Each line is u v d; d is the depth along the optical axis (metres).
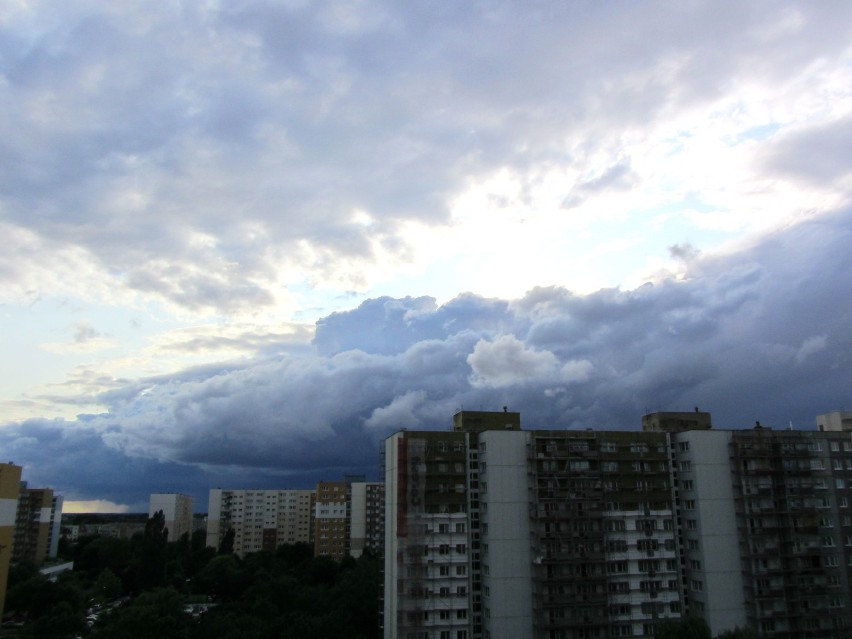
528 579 120.25
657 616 122.25
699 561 127.00
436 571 120.44
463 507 124.25
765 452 132.12
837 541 132.12
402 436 125.38
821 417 169.12
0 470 144.50
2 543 144.25
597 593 120.06
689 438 131.38
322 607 166.75
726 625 123.38
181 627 152.50
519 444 125.75
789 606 125.94
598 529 123.38
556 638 116.81
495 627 117.12
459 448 127.31
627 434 130.88
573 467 125.50
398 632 117.06
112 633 137.62
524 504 123.31
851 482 136.00
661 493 129.00
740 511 129.00
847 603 129.00
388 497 132.25
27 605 186.50
